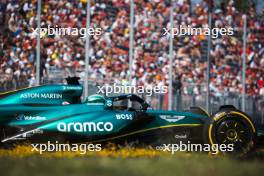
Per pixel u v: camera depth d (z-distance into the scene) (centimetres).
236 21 7556
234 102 5625
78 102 2589
